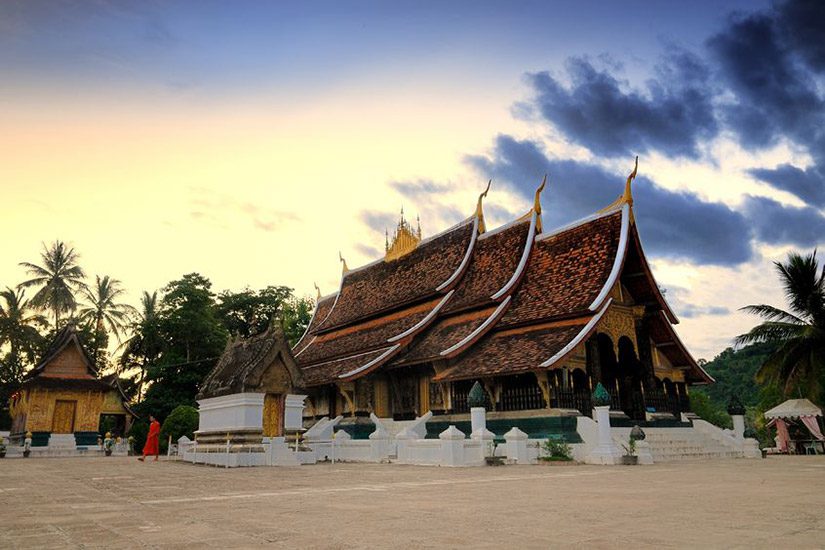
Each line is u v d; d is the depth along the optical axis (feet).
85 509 22.85
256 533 16.83
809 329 92.68
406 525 18.12
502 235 91.81
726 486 30.89
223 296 191.83
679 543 14.84
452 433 53.88
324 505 23.40
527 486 31.58
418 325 88.43
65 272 175.73
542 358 66.03
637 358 78.54
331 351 108.06
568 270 77.97
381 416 88.94
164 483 35.70
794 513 20.26
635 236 77.15
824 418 97.66
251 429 58.08
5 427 160.76
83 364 126.00
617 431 65.82
